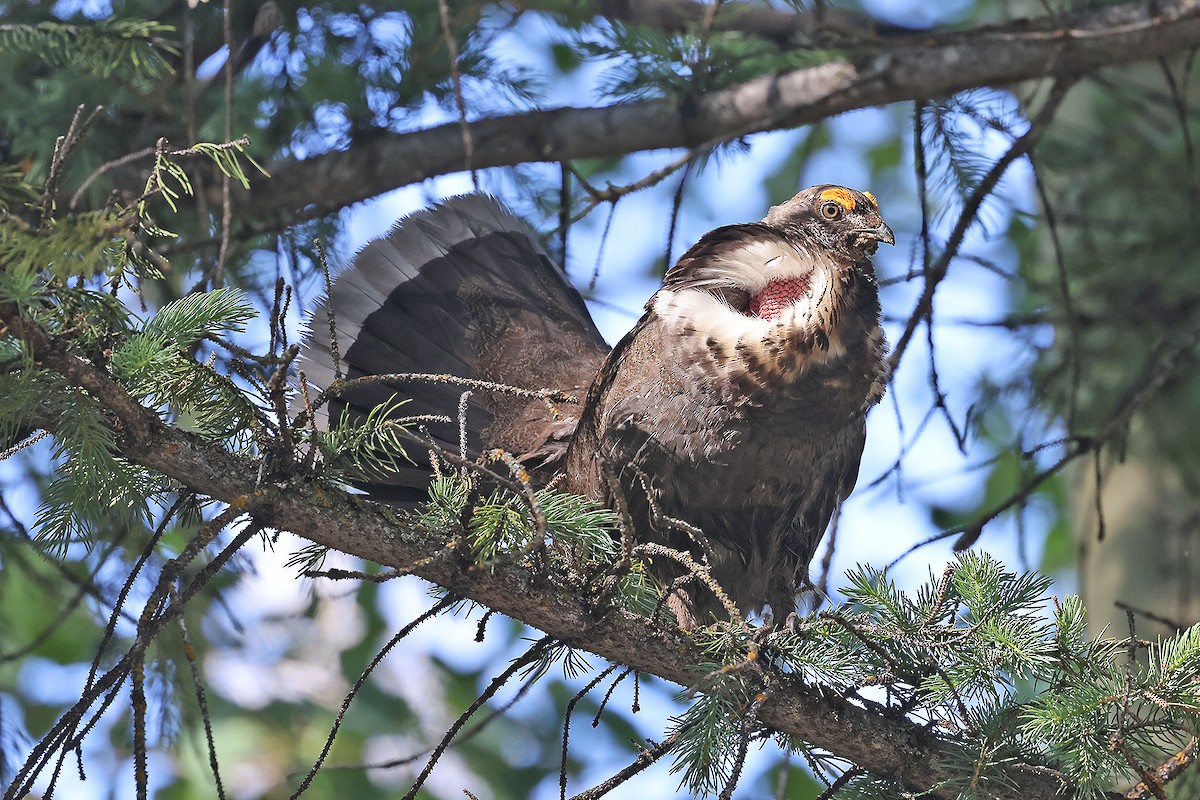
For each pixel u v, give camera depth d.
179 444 5.11
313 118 8.86
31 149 8.12
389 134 8.86
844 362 7.50
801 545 7.89
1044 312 10.01
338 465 5.34
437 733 12.26
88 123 4.72
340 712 5.34
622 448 7.45
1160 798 5.57
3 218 4.52
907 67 7.99
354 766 6.37
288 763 11.88
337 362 5.38
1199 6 7.45
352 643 12.60
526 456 8.17
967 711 5.89
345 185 8.78
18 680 11.42
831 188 8.10
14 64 8.27
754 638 5.56
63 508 5.32
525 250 9.16
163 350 5.00
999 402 10.55
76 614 11.45
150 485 5.42
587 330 8.97
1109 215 10.30
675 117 8.63
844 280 7.84
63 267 4.55
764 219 8.36
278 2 8.61
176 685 8.12
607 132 8.73
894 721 6.16
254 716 11.95
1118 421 7.99
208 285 8.05
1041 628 5.84
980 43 7.84
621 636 5.74
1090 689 5.65
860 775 6.30
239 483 5.18
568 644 5.80
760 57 8.48
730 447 7.30
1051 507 14.32
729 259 7.70
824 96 7.98
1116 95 9.44
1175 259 9.95
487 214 9.23
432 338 8.76
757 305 7.73
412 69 8.67
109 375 4.92
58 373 4.84
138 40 7.61
